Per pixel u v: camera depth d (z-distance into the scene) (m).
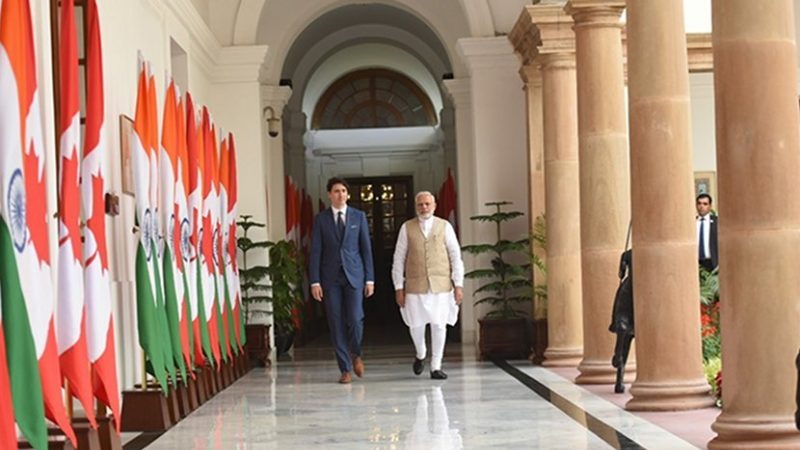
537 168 16.12
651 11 9.56
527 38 15.23
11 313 6.04
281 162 21.66
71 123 7.08
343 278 13.04
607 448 7.49
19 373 6.07
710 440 7.47
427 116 30.88
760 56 6.97
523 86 16.64
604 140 12.02
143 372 9.83
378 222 30.95
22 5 6.17
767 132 6.95
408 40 27.75
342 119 30.94
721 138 7.08
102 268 7.75
